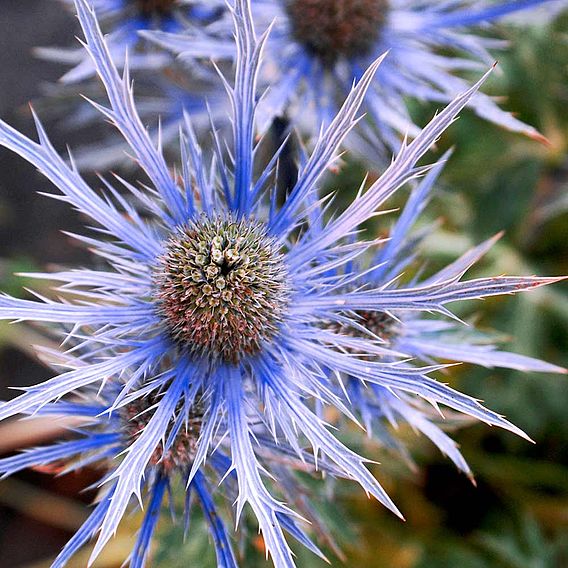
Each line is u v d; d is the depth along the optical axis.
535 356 0.27
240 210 0.19
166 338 0.18
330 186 0.26
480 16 0.21
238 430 0.17
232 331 0.18
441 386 0.17
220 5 0.21
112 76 0.17
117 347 0.18
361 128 0.22
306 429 0.17
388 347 0.20
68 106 0.25
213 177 0.19
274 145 0.22
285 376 0.18
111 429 0.18
